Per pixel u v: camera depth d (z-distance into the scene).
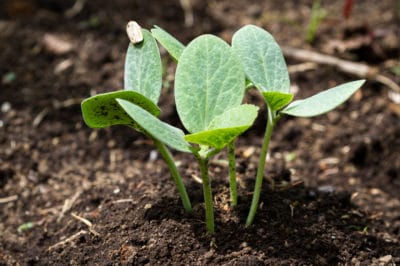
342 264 0.58
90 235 0.60
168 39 0.56
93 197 0.64
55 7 0.92
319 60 0.80
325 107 0.52
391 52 0.81
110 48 0.81
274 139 0.74
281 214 0.59
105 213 0.61
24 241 0.64
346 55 0.81
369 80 0.78
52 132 0.73
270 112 0.54
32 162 0.70
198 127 0.53
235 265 0.56
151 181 0.63
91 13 0.90
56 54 0.81
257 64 0.55
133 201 0.61
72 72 0.79
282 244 0.57
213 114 0.53
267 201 0.60
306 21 0.90
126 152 0.72
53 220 0.65
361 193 0.69
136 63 0.56
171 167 0.57
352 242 0.59
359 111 0.76
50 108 0.75
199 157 0.53
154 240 0.57
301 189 0.63
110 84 0.77
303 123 0.75
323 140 0.74
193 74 0.54
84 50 0.81
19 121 0.74
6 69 0.79
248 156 0.69
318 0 0.97
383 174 0.72
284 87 0.55
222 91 0.53
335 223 0.60
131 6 0.93
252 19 0.91
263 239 0.57
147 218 0.59
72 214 0.63
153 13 0.91
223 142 0.52
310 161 0.72
